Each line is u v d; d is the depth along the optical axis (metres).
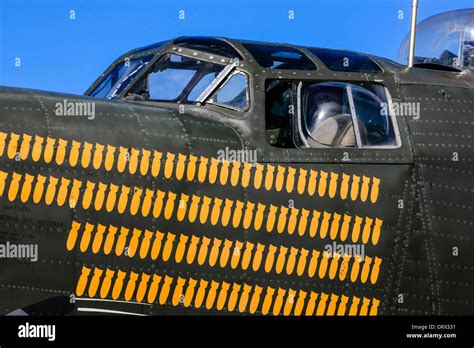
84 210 6.45
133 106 7.07
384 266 7.32
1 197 6.28
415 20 9.16
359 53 8.29
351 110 7.66
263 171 7.01
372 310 7.27
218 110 7.28
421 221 7.50
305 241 7.05
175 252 6.65
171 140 6.83
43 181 6.39
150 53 8.05
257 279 6.88
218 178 6.86
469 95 8.18
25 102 6.63
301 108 7.52
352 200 7.26
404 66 8.41
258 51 7.67
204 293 6.72
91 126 6.66
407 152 7.59
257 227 6.91
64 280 6.36
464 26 9.86
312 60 7.81
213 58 7.57
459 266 7.58
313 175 7.17
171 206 6.68
